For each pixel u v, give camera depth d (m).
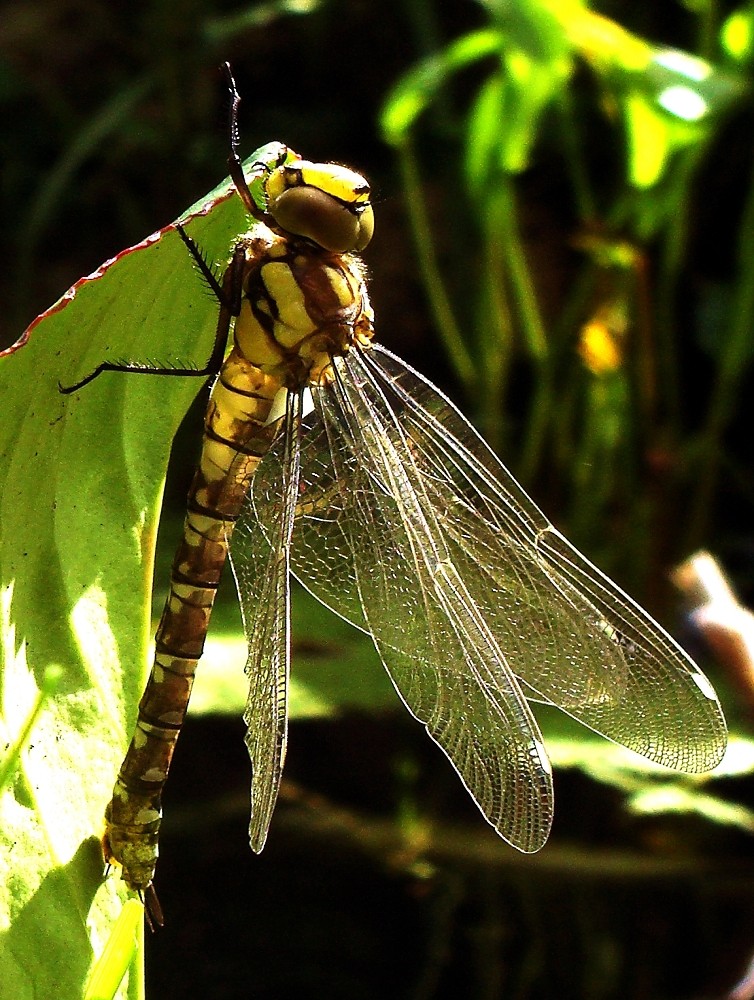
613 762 0.53
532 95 0.56
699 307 0.71
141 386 0.43
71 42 0.83
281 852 0.56
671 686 0.47
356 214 0.46
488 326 0.66
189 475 0.66
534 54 0.55
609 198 0.74
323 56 0.80
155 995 0.53
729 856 0.56
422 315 0.75
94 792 0.43
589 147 0.74
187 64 0.77
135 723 0.43
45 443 0.43
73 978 0.43
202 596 0.46
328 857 0.56
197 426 0.67
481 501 0.47
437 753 0.58
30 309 0.75
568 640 0.47
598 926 0.55
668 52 0.55
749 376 0.71
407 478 0.47
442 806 0.56
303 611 0.56
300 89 0.81
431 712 0.47
